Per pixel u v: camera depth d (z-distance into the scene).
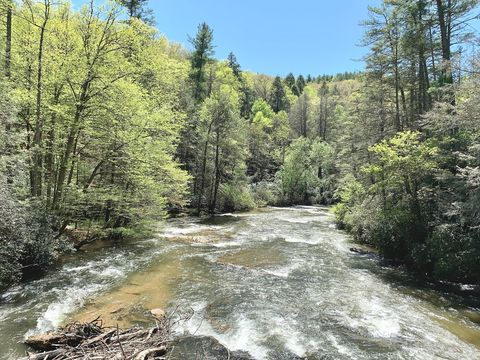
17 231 9.73
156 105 19.17
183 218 29.94
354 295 10.96
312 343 7.61
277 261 14.95
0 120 9.97
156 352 6.45
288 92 97.44
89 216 16.91
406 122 22.80
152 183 16.97
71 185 13.75
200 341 7.32
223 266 13.78
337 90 98.19
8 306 8.98
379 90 25.30
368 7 22.23
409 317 9.38
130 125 15.09
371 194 20.48
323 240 20.17
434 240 13.62
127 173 15.89
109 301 9.58
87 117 14.23
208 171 36.31
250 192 42.94
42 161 13.48
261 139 53.41
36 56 12.87
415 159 14.57
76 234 16.44
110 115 14.16
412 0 21.00
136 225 17.47
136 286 10.96
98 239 17.09
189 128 34.62
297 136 68.62
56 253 12.72
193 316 8.78
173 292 10.57
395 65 22.67
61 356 6.05
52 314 8.57
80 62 13.00
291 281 12.20
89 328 7.29
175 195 23.77
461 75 14.55
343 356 7.09
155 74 18.45
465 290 11.92
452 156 14.29
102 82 13.70
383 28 22.55
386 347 7.56
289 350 7.23
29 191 12.72
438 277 13.10
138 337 7.04
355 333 8.22
